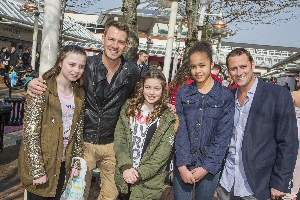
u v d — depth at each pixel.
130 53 4.48
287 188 2.90
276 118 2.97
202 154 3.19
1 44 21.20
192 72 3.19
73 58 2.79
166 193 5.12
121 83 3.30
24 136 2.70
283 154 2.90
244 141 3.01
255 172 2.97
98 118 3.30
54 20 3.64
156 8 13.01
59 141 2.85
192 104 3.20
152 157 3.14
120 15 12.70
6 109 5.84
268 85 3.04
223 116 3.15
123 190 3.22
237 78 3.02
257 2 12.70
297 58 17.75
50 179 2.83
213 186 3.19
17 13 19.27
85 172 3.10
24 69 16.50
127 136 3.18
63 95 2.91
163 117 3.18
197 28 10.38
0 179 5.12
